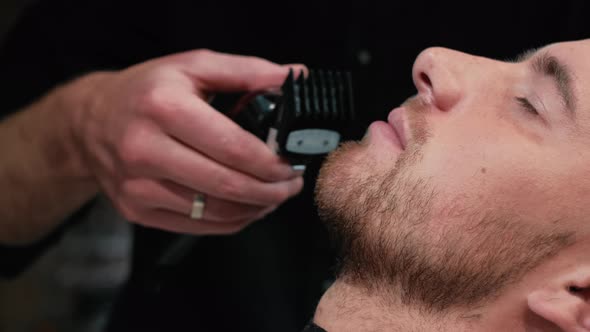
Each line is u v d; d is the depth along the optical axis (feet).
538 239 2.30
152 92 2.55
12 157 3.42
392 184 2.41
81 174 3.36
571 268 2.30
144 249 3.28
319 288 3.70
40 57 3.68
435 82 2.56
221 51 3.80
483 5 3.49
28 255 3.90
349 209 2.45
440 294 2.35
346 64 3.63
